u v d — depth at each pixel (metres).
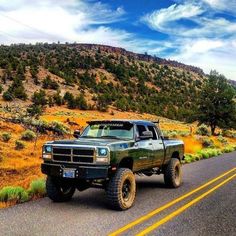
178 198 9.84
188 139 37.56
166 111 153.50
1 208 8.29
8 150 20.20
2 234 6.33
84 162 8.17
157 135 10.73
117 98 161.88
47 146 8.66
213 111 63.22
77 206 8.59
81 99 122.81
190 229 6.92
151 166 10.21
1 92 121.94
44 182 10.18
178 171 11.79
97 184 9.59
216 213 8.25
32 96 123.88
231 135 64.50
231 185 12.27
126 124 9.55
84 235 6.37
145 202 9.23
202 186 11.94
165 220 7.50
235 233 6.77
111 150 8.14
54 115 81.25
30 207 8.40
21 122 32.09
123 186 8.44
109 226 6.95
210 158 23.70
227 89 63.59
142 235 6.44
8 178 13.88
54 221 7.22
